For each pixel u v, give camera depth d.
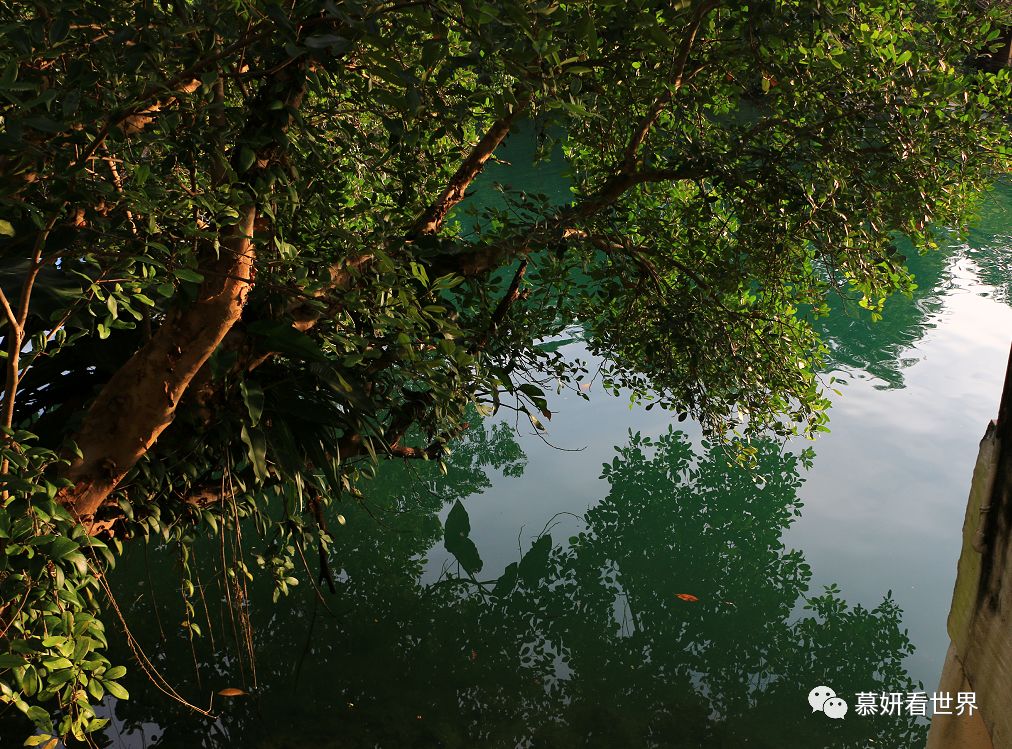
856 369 11.81
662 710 5.98
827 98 5.09
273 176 3.20
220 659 6.11
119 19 2.79
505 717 5.82
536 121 4.89
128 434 3.11
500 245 4.88
